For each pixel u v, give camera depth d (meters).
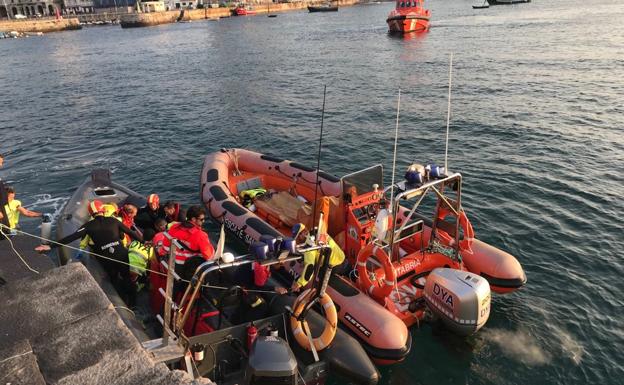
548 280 6.98
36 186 11.53
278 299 5.42
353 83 23.16
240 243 7.45
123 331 3.14
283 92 21.98
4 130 17.02
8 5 105.62
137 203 8.57
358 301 5.43
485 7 81.56
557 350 5.58
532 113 15.74
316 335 4.89
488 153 12.51
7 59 43.62
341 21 75.00
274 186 9.50
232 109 19.08
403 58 30.91
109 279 5.97
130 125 17.22
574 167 11.21
